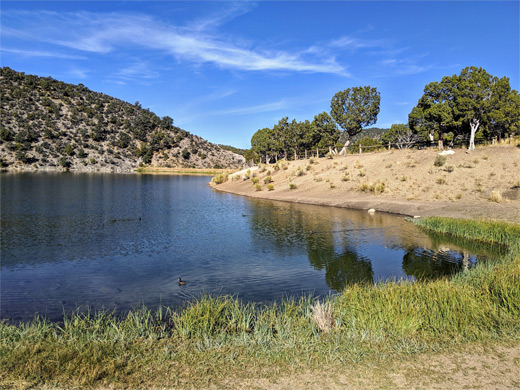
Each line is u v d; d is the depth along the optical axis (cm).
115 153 12406
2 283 1134
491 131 3881
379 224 2183
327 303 841
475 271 1111
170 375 552
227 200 3725
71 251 1562
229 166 15225
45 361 585
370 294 870
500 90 3356
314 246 1658
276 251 1568
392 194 3050
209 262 1399
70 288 1089
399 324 705
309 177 4266
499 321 715
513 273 952
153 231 2027
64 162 10431
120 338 688
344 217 2486
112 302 971
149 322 808
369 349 636
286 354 622
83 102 15488
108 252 1551
